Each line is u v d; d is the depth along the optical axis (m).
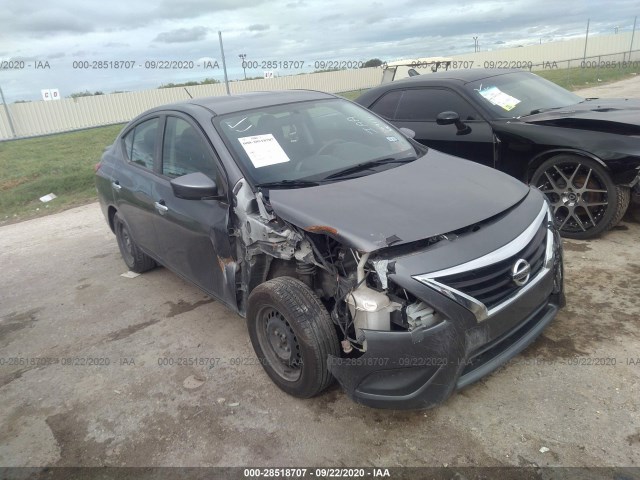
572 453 2.46
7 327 4.56
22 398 3.45
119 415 3.13
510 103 5.55
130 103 24.42
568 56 38.00
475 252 2.58
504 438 2.59
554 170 4.84
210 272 3.73
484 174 3.42
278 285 2.92
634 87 19.03
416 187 3.14
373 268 2.54
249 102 4.07
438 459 2.52
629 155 4.29
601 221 4.61
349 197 3.01
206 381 3.37
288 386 3.05
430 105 5.93
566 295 3.83
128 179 4.63
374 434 2.73
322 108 4.18
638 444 2.46
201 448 2.78
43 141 20.62
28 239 7.31
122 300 4.80
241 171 3.34
